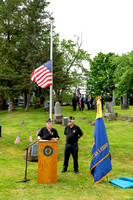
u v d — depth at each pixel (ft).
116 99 134.82
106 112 69.62
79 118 70.64
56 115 62.90
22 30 107.34
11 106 105.40
